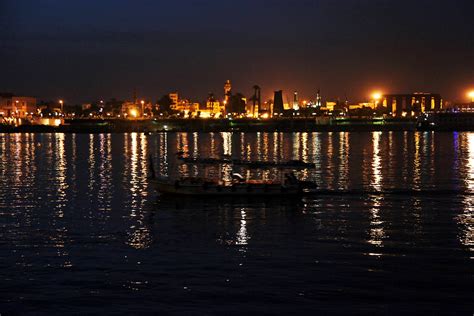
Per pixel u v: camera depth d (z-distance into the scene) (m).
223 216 49.31
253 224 45.91
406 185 72.44
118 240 40.34
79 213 51.62
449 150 146.75
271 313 27.19
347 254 36.28
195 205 54.75
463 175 84.81
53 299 28.88
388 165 102.62
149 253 36.72
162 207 53.97
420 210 51.97
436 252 36.78
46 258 35.56
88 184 74.88
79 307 27.94
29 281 31.33
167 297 29.02
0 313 27.34
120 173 90.75
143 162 114.31
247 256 35.84
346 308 27.72
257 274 32.28
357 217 48.66
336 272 32.59
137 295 29.30
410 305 28.08
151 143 198.75
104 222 47.16
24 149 161.75
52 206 55.91
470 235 41.62
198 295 29.23
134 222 47.06
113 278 31.73
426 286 30.45
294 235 41.75
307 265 33.91
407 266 33.72
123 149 161.75
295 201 56.97
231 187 58.00
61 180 80.19
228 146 176.00
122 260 35.09
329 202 56.47
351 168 97.06
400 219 47.69
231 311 27.41
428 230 43.38
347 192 63.19
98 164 109.06
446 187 69.94
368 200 57.81
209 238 40.91
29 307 27.98
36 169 98.38
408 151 143.38
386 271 32.81
